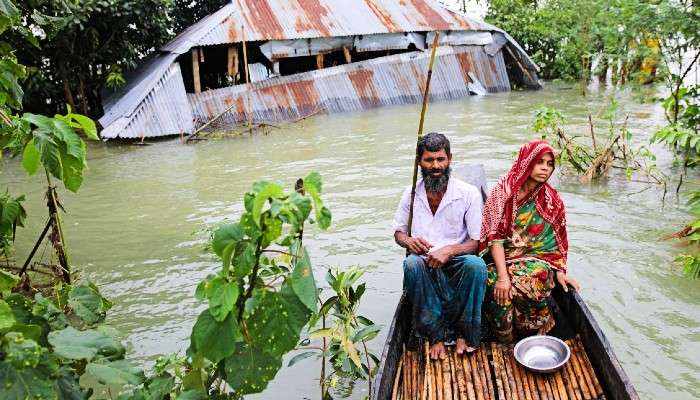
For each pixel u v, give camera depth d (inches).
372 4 660.1
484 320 166.2
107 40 572.7
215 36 547.5
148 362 180.5
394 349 139.9
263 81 577.9
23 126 120.0
